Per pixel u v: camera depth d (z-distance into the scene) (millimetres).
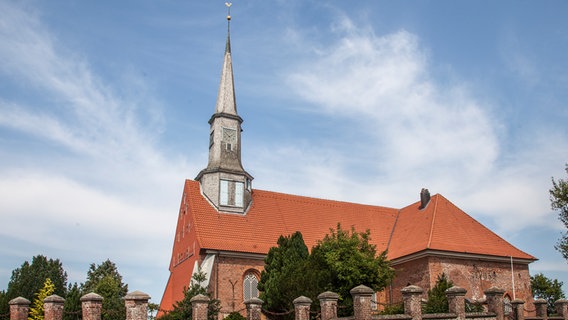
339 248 39406
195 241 49125
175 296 52812
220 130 55812
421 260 48094
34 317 55094
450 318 27109
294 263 39969
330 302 27266
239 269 48719
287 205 56812
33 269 62938
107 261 67438
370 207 60750
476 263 49062
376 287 38719
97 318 24016
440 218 52031
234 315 35719
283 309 36469
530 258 51219
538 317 32188
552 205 42250
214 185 53438
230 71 58906
